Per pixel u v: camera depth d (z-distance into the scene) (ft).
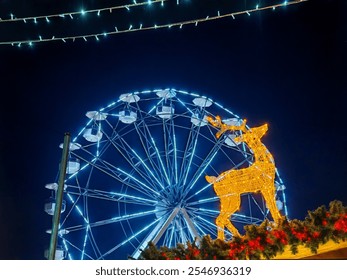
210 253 12.89
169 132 62.08
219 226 48.52
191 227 56.65
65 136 19.47
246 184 49.57
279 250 12.67
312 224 12.75
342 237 12.48
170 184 59.36
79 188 60.03
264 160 50.70
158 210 58.65
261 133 51.85
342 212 12.83
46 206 55.62
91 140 62.39
